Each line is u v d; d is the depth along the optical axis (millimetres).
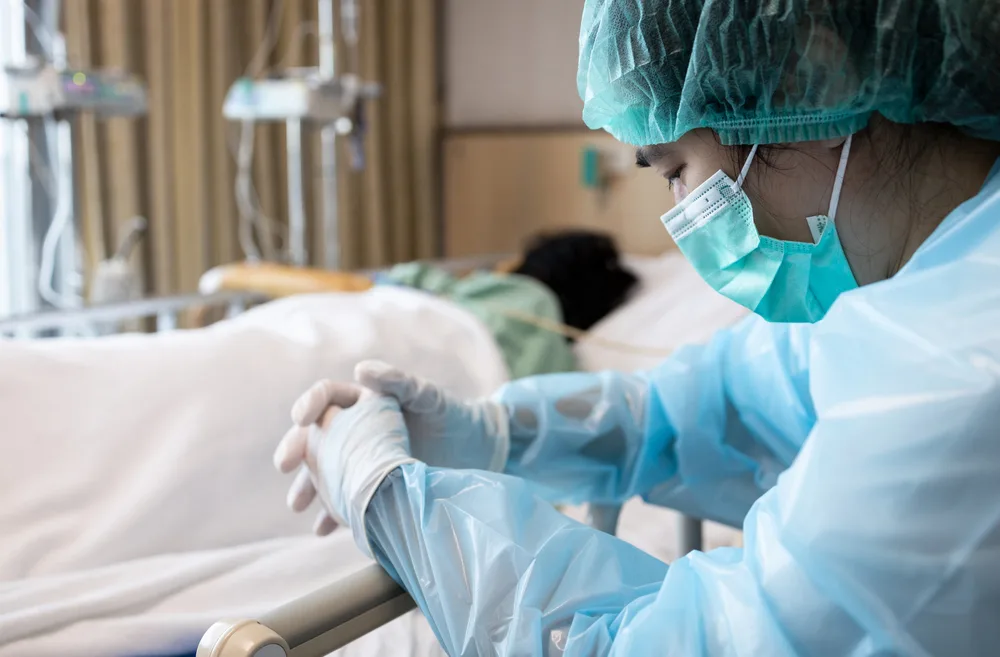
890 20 630
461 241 3920
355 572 715
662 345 2195
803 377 928
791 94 667
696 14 696
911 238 692
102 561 1106
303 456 857
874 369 580
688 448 1011
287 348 1402
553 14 3680
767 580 583
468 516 703
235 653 572
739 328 1033
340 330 1517
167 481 1185
